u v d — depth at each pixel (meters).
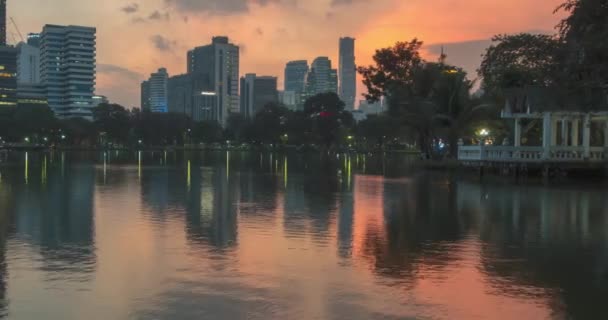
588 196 28.84
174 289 10.43
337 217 20.27
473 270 12.12
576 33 28.14
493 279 11.36
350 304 9.60
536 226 18.42
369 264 12.59
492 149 43.69
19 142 168.12
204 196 27.64
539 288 10.71
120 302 9.63
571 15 28.05
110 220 19.03
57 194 28.12
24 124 157.25
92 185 34.09
